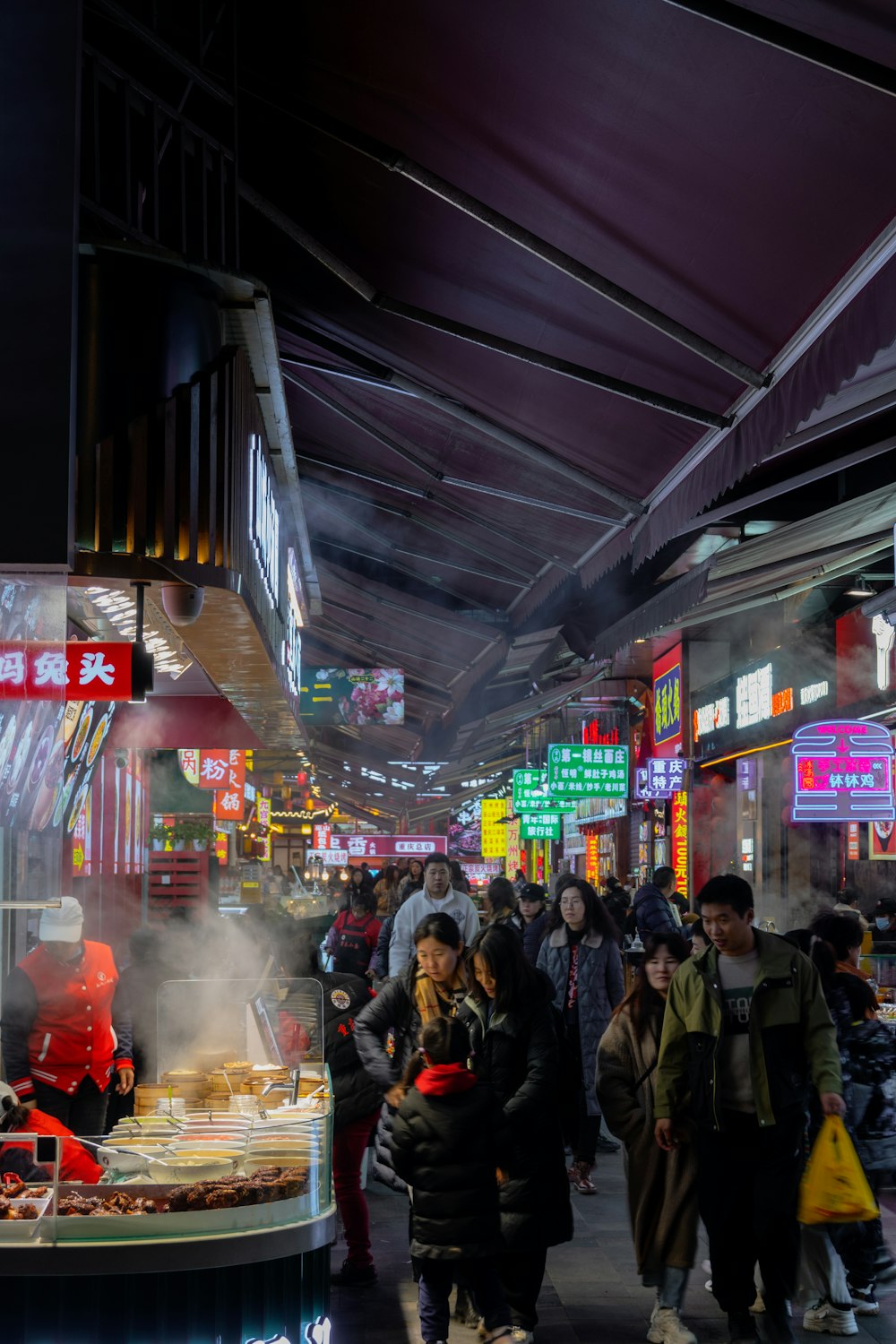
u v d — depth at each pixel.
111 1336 3.78
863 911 18.80
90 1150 4.19
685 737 24.30
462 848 55.25
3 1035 5.79
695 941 6.62
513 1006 5.09
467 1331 5.36
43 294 4.57
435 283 6.49
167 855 11.70
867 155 4.18
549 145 5.04
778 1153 4.87
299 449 10.86
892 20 3.69
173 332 5.58
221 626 6.68
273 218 6.35
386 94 5.38
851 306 4.79
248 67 6.02
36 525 4.49
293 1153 4.28
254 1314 3.92
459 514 10.11
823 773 12.55
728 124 4.39
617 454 7.18
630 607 11.23
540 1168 5.05
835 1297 5.17
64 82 4.64
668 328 5.43
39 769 5.06
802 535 10.22
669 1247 5.17
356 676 16.38
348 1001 6.12
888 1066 5.55
